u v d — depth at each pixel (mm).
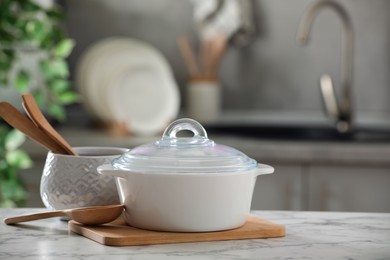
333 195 2602
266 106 3447
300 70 3426
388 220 1167
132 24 3406
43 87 2818
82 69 3006
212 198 987
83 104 3285
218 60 3205
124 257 893
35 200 2637
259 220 1100
